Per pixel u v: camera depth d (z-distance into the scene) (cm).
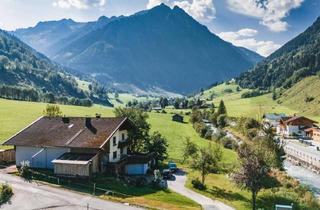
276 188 8256
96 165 7500
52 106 11550
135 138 9388
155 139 9681
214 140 14950
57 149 7681
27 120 14588
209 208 6456
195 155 8588
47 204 5584
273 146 10719
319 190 9138
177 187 7644
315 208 7419
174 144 13438
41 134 8056
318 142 17412
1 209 5288
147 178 8025
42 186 6500
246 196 7538
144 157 8475
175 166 9175
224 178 8856
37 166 7794
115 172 7681
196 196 7112
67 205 5603
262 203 7219
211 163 8131
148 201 6212
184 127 18575
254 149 8831
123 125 8544
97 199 5997
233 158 11431
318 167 11162
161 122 19775
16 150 7881
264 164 7756
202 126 16812
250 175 6825
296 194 8031
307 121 19762
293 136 19512
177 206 6159
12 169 7550
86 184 6819
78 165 7025
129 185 7138
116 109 9988
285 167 12012
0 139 11075
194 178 8488
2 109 16988
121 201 6009
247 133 15650
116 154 8206
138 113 9744
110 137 7738
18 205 5478
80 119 8431
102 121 8338
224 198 7238
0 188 5878
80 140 7694
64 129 8169
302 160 12388
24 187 6369
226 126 19962
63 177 7069
